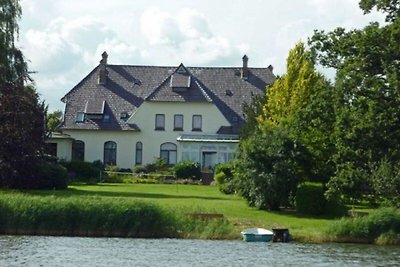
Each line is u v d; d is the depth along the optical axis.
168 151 131.12
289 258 52.22
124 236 61.47
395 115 68.06
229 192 87.81
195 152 129.38
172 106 131.25
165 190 92.06
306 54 79.88
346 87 69.56
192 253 53.47
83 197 65.50
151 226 61.59
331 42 71.94
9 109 80.88
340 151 69.75
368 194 68.50
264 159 72.25
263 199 71.62
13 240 58.22
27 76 85.12
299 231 61.81
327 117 73.25
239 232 61.66
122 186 98.56
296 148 72.81
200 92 131.75
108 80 136.50
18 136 81.19
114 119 131.50
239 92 136.50
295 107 92.19
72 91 134.75
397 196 65.56
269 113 95.56
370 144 68.81
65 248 54.69
